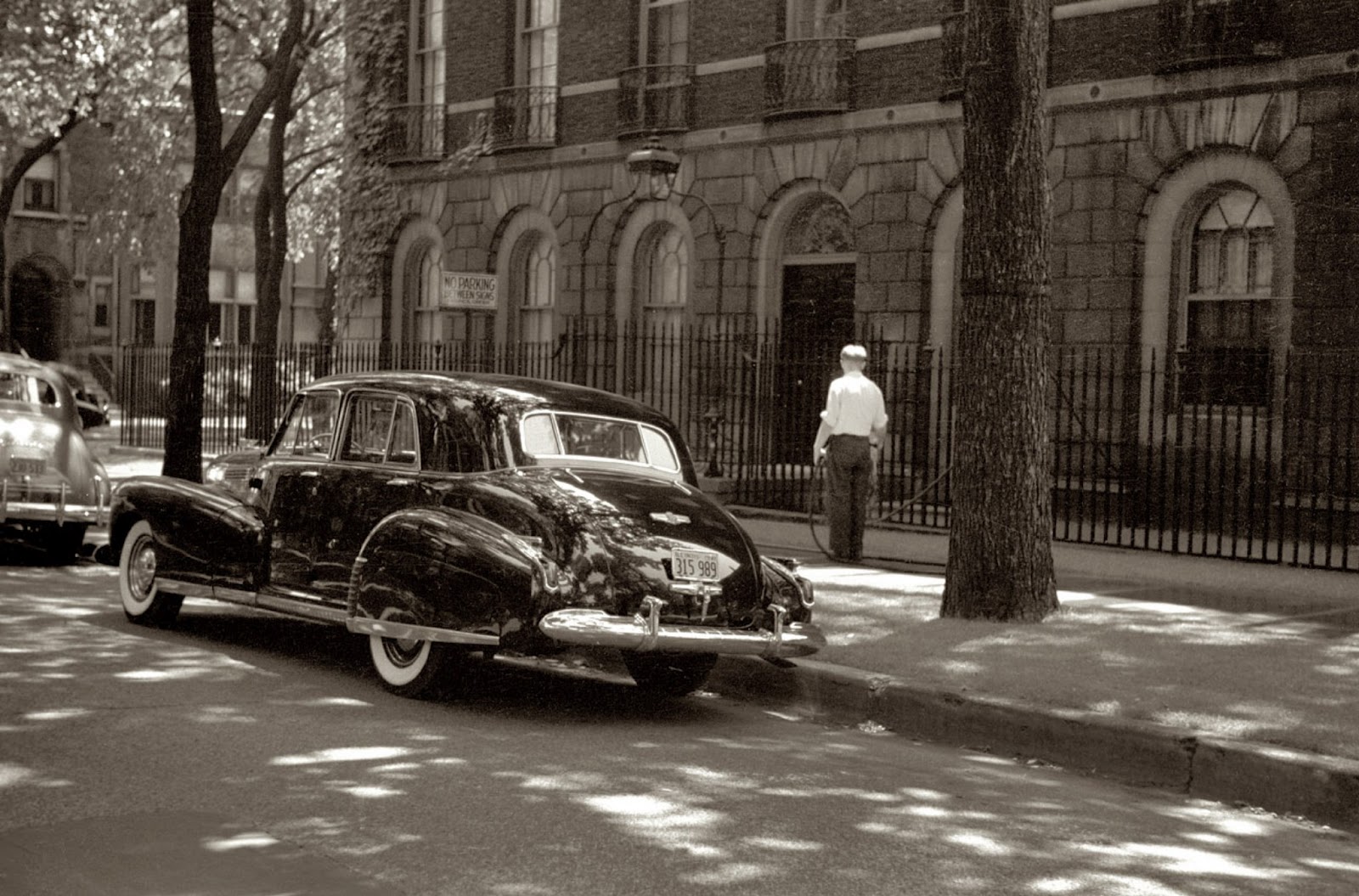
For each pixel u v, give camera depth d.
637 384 23.06
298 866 5.00
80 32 27.27
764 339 20.88
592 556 7.55
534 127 24.44
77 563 14.09
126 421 28.14
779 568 8.34
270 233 28.38
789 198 20.86
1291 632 9.85
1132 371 16.97
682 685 8.80
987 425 10.09
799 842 5.53
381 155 27.64
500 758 6.72
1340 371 15.20
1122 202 17.02
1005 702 7.70
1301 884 5.39
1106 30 17.16
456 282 20.75
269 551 9.24
